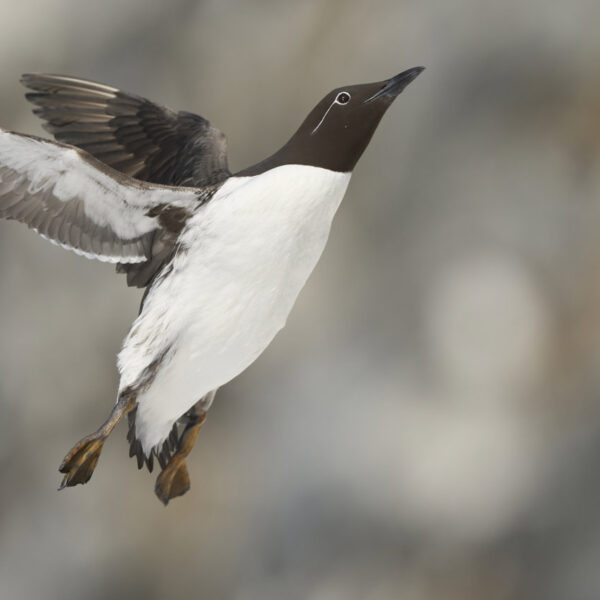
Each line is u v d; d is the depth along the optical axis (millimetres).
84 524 14820
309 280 13969
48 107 6844
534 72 13367
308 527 13297
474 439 12836
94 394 14844
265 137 14438
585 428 12672
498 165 13430
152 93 14891
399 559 12727
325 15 14258
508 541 12344
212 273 5590
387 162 13789
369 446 13156
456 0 13688
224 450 14328
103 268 14820
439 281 13406
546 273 13195
